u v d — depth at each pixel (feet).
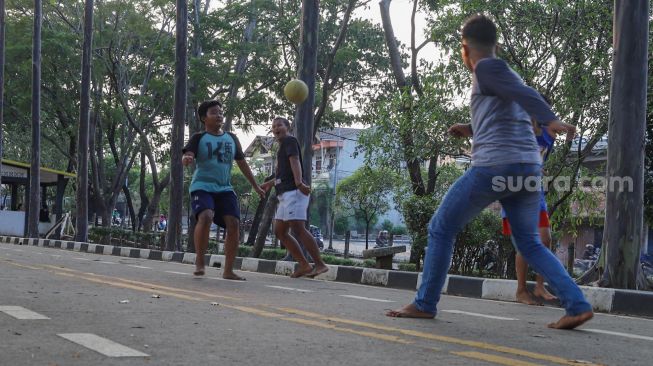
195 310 17.42
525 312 21.45
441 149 45.47
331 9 96.32
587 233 87.66
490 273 41.78
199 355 11.34
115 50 106.93
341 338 13.71
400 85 65.51
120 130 121.80
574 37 40.78
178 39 65.31
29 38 105.70
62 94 108.27
